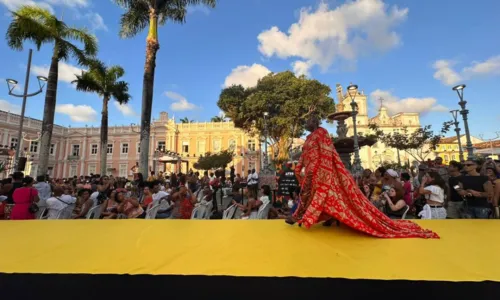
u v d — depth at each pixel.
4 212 5.73
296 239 2.58
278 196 10.29
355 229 2.64
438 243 2.45
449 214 5.55
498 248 2.34
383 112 54.00
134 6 12.24
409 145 20.81
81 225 3.30
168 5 12.48
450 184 5.55
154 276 2.12
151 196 7.26
